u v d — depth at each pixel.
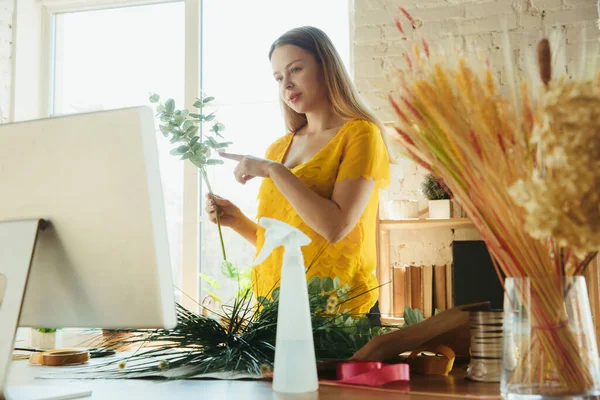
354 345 1.17
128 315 0.93
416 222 2.96
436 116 0.76
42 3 4.03
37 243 0.97
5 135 0.99
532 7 3.09
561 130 0.70
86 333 1.46
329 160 1.82
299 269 0.93
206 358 1.14
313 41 1.87
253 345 1.17
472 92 0.76
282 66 1.90
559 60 0.72
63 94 4.00
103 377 1.08
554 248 0.75
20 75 3.92
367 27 3.32
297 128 2.06
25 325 1.02
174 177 3.62
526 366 0.76
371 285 1.82
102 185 0.92
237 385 0.98
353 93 1.86
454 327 1.05
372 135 1.77
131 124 0.91
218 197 2.00
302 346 0.92
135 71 3.86
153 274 0.90
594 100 0.69
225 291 3.45
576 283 0.76
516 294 0.77
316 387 0.92
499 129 0.75
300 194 1.68
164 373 1.07
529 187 0.71
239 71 3.62
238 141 3.56
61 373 1.16
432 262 3.18
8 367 0.89
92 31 3.97
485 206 0.78
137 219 0.91
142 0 3.87
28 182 0.97
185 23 3.72
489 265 2.68
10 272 0.93
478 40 3.14
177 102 3.75
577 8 3.04
